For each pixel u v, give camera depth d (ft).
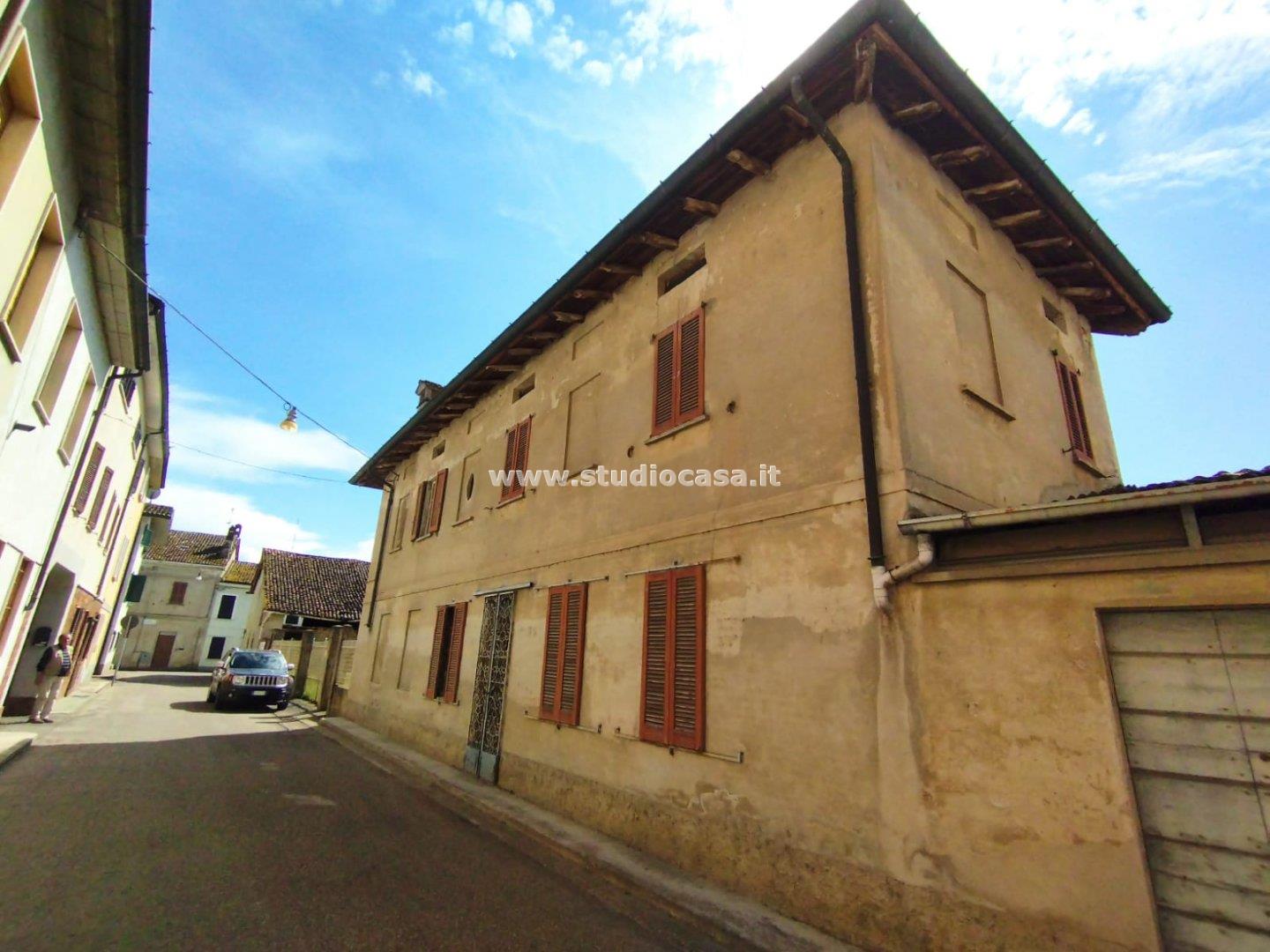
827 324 18.20
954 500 16.60
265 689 57.72
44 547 30.91
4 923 12.95
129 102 18.75
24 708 40.73
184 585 127.34
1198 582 11.10
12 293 19.06
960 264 20.89
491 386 39.86
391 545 52.31
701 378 22.31
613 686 22.77
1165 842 10.86
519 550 31.65
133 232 23.95
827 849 14.74
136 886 15.42
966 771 12.94
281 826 21.45
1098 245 24.36
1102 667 11.81
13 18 13.74
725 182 22.98
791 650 16.72
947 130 20.38
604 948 13.98
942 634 13.88
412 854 19.57
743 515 19.21
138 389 44.19
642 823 19.98
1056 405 23.88
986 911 12.11
